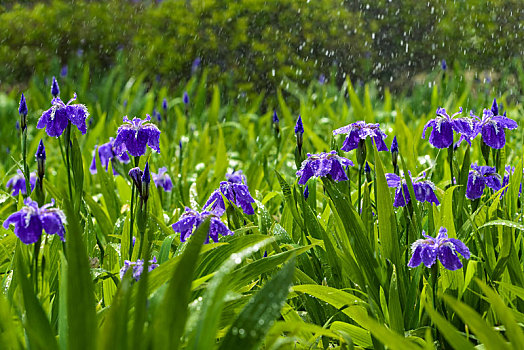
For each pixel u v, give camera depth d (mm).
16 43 14273
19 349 1762
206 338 1639
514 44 13477
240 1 14336
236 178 3910
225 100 13375
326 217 3236
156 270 2152
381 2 14953
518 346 1678
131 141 2650
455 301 1647
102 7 14797
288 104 13234
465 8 14000
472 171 2932
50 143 7055
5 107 8570
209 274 2355
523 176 3240
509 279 2725
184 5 14750
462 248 2385
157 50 14188
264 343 2076
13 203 4023
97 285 2777
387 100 8172
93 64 14211
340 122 7066
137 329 1644
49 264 2623
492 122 2820
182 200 4793
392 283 2385
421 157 5195
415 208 2768
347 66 14695
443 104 7520
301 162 3033
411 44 14672
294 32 14570
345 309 2395
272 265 2312
